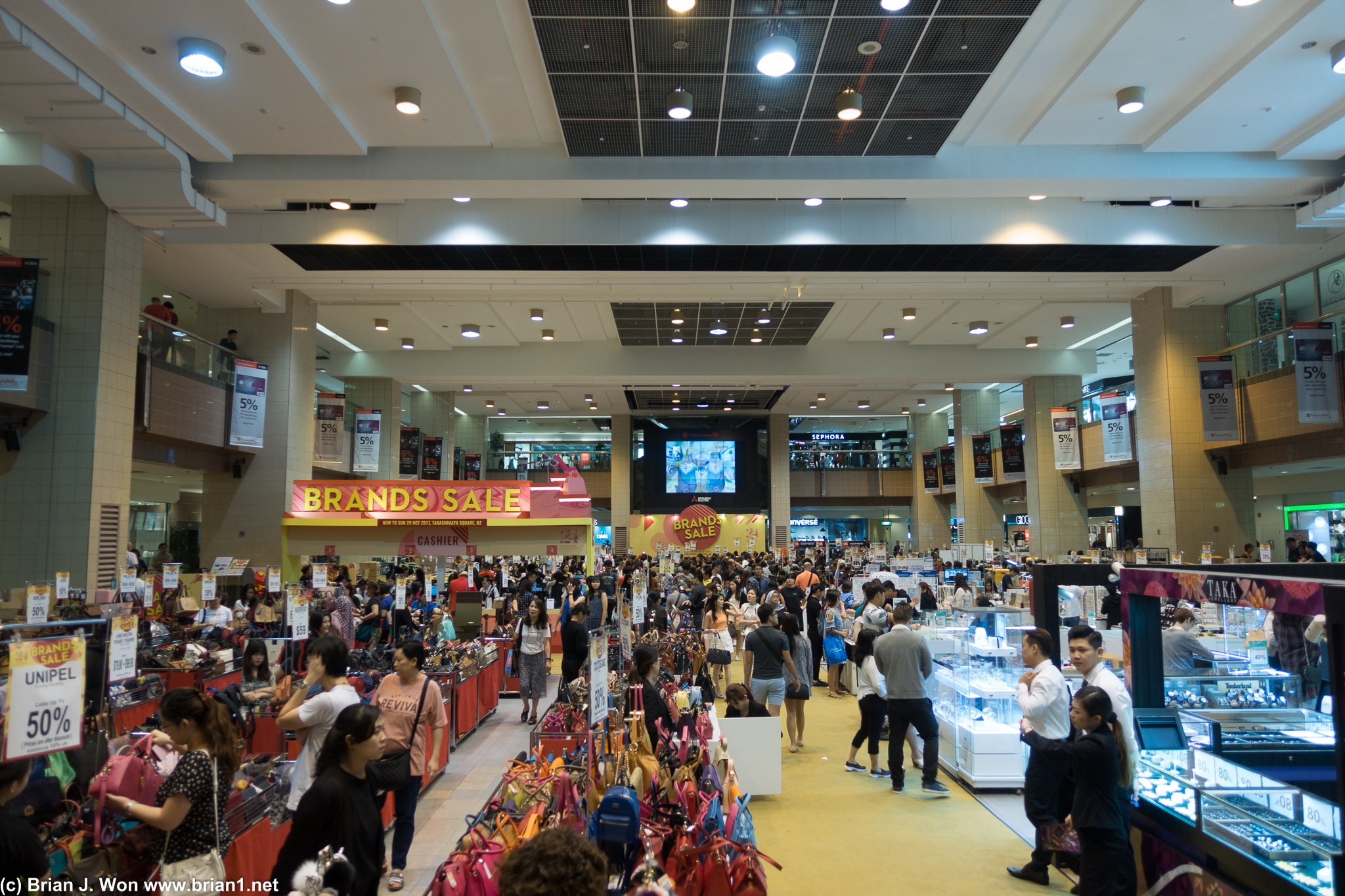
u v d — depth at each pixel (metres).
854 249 14.15
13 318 10.07
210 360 15.10
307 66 8.95
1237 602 4.03
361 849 3.18
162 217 11.46
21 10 7.56
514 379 24.73
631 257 14.48
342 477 21.98
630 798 3.37
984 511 30.47
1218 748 4.71
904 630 7.01
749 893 3.36
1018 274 15.81
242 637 10.16
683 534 19.16
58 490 10.84
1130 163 11.37
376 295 17.92
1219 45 8.88
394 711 4.96
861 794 6.86
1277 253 14.51
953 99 9.58
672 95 9.34
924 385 28.73
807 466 42.06
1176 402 17.48
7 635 5.84
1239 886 3.73
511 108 10.18
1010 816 6.26
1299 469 20.64
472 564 23.17
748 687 7.72
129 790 3.60
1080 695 4.32
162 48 8.35
